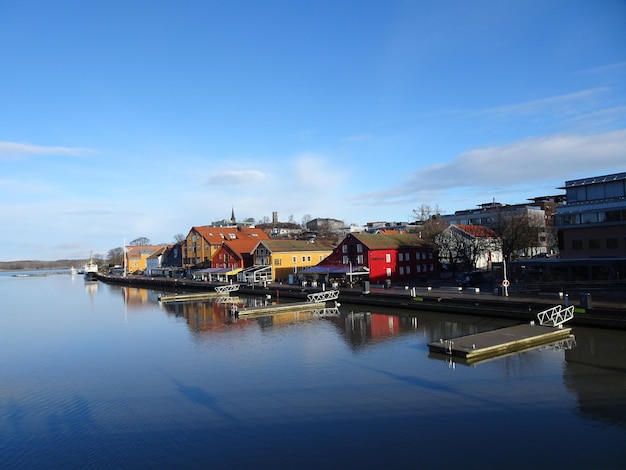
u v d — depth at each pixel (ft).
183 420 71.67
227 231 383.04
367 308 179.52
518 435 61.26
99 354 118.42
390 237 257.96
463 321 140.77
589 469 52.39
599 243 180.55
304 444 61.41
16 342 138.72
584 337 109.19
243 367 99.19
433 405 72.64
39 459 60.90
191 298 246.68
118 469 57.47
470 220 355.36
